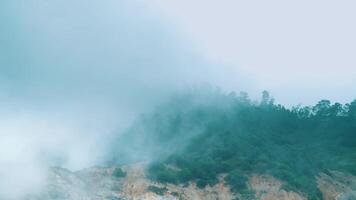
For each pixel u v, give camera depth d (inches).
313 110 7086.6
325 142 6176.2
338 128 6461.6
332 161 5526.6
